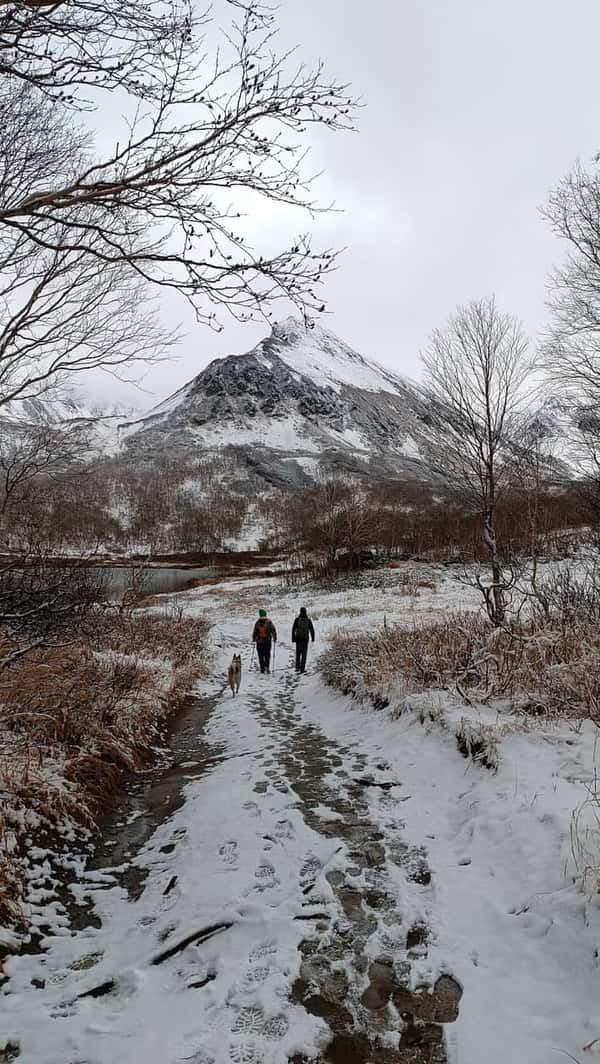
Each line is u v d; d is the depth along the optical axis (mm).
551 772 5020
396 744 7016
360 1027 2898
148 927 3938
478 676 7762
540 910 3424
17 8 2812
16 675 7199
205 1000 3156
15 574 5473
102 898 4352
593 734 5668
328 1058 2727
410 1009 2994
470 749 5902
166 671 11578
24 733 6113
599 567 10938
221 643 18734
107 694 7961
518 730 5957
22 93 4395
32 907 4098
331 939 3580
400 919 3732
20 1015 3133
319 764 6855
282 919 3795
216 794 6066
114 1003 3232
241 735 8500
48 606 5473
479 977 3115
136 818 5789
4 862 4262
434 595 24172
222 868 4551
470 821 4750
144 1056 2803
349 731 8133
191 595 35938
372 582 29812
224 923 3828
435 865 4305
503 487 10352
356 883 4191
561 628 7949
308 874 4367
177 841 5168
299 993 3145
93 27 2932
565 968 2994
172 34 2953
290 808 5582
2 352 5395
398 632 11414
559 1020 2701
